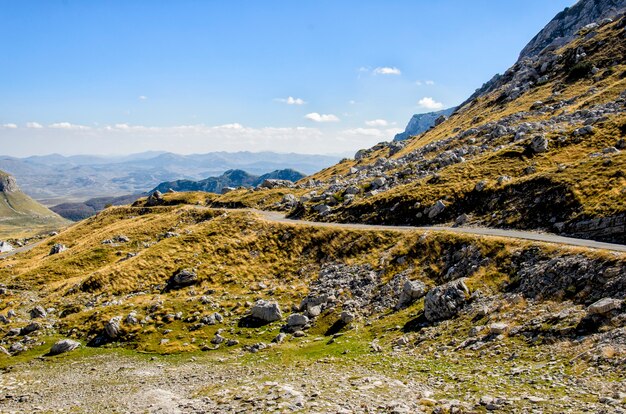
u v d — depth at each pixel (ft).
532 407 70.33
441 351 124.77
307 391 92.17
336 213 311.47
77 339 198.08
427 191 274.36
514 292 145.69
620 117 285.02
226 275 257.55
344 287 208.44
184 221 418.31
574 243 162.30
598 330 103.09
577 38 609.83
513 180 240.12
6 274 325.62
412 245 216.13
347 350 143.02
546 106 417.90
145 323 203.92
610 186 190.08
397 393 86.79
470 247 187.83
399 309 173.68
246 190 551.59
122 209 575.79
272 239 288.71
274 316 194.49
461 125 555.69
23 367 170.09
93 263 325.42
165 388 127.65
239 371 137.59
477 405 73.72
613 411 64.28
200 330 193.06
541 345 107.96
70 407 115.55
